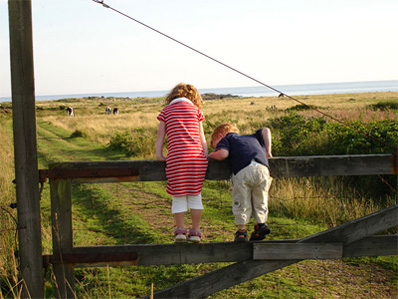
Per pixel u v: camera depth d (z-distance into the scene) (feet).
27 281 11.46
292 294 14.94
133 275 17.48
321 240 11.78
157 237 21.20
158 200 29.35
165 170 11.53
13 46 10.84
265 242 11.67
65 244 11.53
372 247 11.98
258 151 11.55
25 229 11.30
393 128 29.35
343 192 27.30
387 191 26.55
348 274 16.61
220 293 15.31
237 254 11.76
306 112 58.95
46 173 11.26
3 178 31.04
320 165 11.77
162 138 11.85
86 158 50.55
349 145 30.04
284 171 11.78
